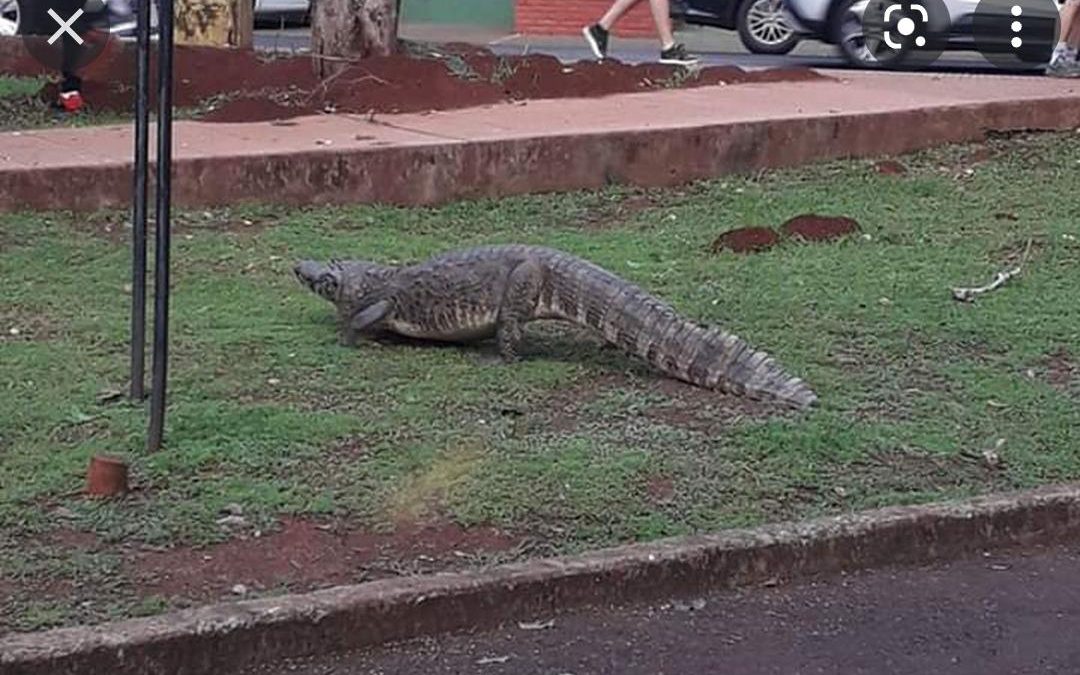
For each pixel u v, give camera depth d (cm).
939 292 1120
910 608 820
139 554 812
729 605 815
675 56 1628
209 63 1537
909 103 1465
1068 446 926
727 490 872
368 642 780
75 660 749
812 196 1312
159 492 853
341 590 785
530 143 1309
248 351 998
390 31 1499
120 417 912
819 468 895
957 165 1407
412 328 999
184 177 1230
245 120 1387
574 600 804
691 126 1354
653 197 1321
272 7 2752
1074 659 793
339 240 1189
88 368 968
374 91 1443
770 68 1752
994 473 898
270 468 874
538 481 870
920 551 851
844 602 821
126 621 765
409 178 1281
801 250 1192
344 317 1009
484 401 946
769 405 953
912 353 1028
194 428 902
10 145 1285
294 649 772
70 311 1045
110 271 1109
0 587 789
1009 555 862
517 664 776
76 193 1209
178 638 759
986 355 1030
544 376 972
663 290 1107
